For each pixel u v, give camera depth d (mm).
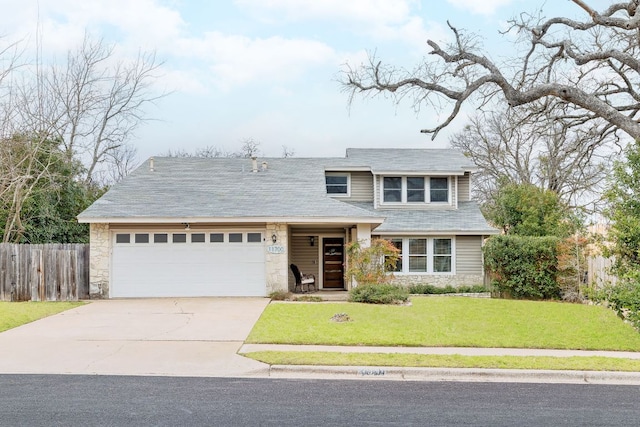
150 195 20109
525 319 13789
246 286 18891
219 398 7371
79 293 18250
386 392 7797
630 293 12438
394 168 24734
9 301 17297
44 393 7520
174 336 11492
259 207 19203
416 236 23484
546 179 33688
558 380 8727
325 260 23547
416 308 15375
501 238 20141
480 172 37344
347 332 11781
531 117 20250
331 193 25516
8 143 23562
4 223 23438
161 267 18734
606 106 16594
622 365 9148
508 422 6430
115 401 7164
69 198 26219
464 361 9289
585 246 18859
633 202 14422
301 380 8508
